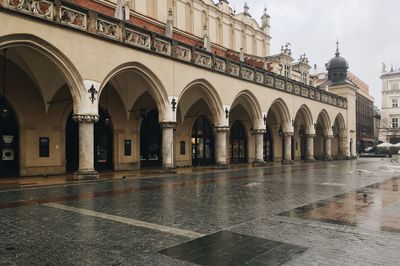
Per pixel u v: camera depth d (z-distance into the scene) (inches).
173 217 291.1
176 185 528.7
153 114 970.1
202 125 1101.1
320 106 1381.6
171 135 737.0
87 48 576.7
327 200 379.9
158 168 914.7
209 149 1123.3
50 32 523.8
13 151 674.2
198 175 709.3
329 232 242.1
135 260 185.8
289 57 1514.5
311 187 500.4
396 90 2635.3
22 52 596.1
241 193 438.6
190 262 182.9
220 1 1284.4
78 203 360.8
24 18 490.9
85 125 580.7
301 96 1240.8
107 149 850.8
